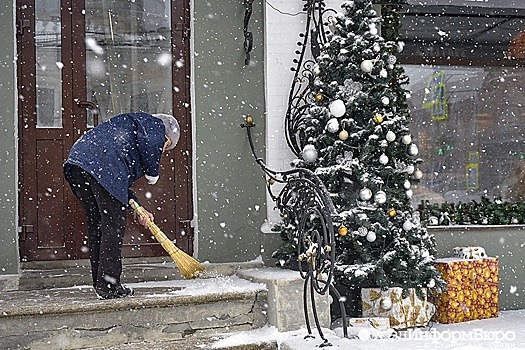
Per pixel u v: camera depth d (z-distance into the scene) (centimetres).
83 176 423
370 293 475
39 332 393
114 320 408
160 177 565
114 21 568
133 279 500
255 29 569
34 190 540
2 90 520
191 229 566
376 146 481
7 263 511
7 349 387
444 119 643
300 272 421
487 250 582
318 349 380
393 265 473
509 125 654
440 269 516
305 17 560
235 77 565
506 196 650
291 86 555
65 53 554
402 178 490
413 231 479
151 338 415
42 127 545
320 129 503
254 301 442
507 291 583
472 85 649
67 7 557
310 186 429
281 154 552
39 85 547
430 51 641
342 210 480
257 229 561
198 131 557
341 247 492
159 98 573
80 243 547
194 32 561
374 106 492
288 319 429
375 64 490
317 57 517
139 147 425
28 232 537
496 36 653
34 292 455
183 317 424
